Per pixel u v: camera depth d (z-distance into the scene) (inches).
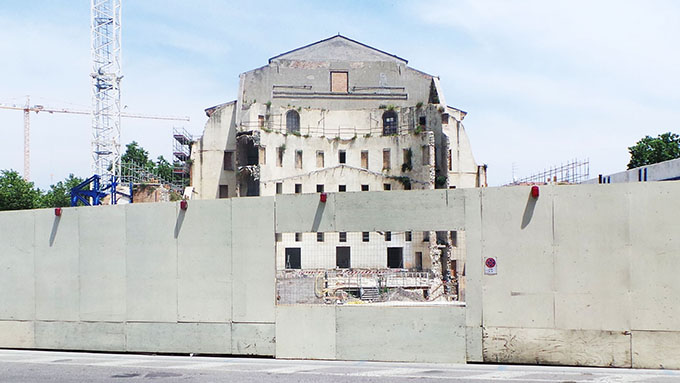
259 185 1942.7
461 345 609.6
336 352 635.5
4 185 2694.4
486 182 2289.6
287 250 1771.7
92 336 706.2
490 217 609.6
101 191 1748.3
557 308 589.0
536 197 599.2
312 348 641.0
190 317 676.7
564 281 588.1
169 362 629.9
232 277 666.2
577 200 589.0
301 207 652.7
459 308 612.1
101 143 2618.1
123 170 2957.7
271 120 2105.1
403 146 2064.5
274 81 2255.2
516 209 603.5
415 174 2021.4
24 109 5088.6
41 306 727.1
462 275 828.6
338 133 2201.0
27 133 5103.3
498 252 606.2
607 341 574.9
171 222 689.6
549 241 593.6
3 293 741.3
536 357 592.1
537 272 595.5
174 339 679.7
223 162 2172.7
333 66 2306.8
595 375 537.0
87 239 716.7
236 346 661.3
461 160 2276.1
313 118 2190.0
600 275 579.5
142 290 693.3
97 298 708.0
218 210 674.8
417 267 1777.8
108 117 2637.8
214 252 673.6
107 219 711.1
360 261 1771.7
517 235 601.9
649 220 569.3
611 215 579.5
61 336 716.7
